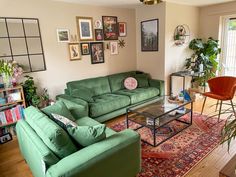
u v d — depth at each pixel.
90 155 1.48
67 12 3.61
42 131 1.62
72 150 1.59
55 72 3.62
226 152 2.38
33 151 1.65
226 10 4.52
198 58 4.61
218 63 4.84
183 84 4.53
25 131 1.93
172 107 2.88
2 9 2.92
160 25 4.19
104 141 1.66
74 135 1.63
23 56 3.21
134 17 4.70
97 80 3.96
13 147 2.79
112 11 4.26
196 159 2.26
